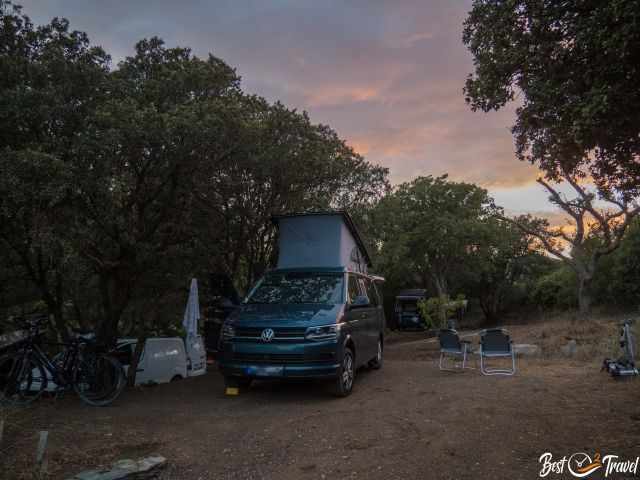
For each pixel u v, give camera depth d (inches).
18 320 288.0
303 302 326.0
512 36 240.2
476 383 337.7
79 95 338.6
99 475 172.2
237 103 416.8
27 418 245.8
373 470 182.9
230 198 545.0
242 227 585.3
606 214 869.8
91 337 379.6
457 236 1416.1
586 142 217.3
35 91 305.6
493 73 247.0
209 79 410.9
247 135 401.4
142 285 535.8
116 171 333.7
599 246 932.0
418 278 1875.0
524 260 1720.0
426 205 1480.1
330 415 255.3
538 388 311.4
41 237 295.9
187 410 274.7
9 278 455.5
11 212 299.9
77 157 304.3
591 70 204.4
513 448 200.5
